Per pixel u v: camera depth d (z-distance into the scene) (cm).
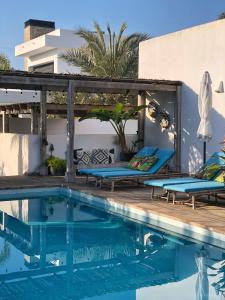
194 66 1420
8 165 1672
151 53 1606
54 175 1507
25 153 1531
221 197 1011
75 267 688
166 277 638
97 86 1362
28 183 1305
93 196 1137
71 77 1321
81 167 1537
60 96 2614
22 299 562
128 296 571
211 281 620
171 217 866
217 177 1051
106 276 647
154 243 802
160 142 1600
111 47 2495
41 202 1169
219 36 1320
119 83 1391
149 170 1249
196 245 786
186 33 1442
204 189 941
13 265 696
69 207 1109
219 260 705
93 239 833
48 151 1576
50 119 1886
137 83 1416
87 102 2505
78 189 1212
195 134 1435
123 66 2475
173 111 1538
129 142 1764
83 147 1662
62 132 1917
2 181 1350
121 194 1129
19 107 1805
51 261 715
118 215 1023
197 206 970
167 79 1539
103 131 2067
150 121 1642
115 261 713
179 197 1084
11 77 1231
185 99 1467
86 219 985
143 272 660
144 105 1582
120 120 1596
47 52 3491
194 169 1445
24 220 977
